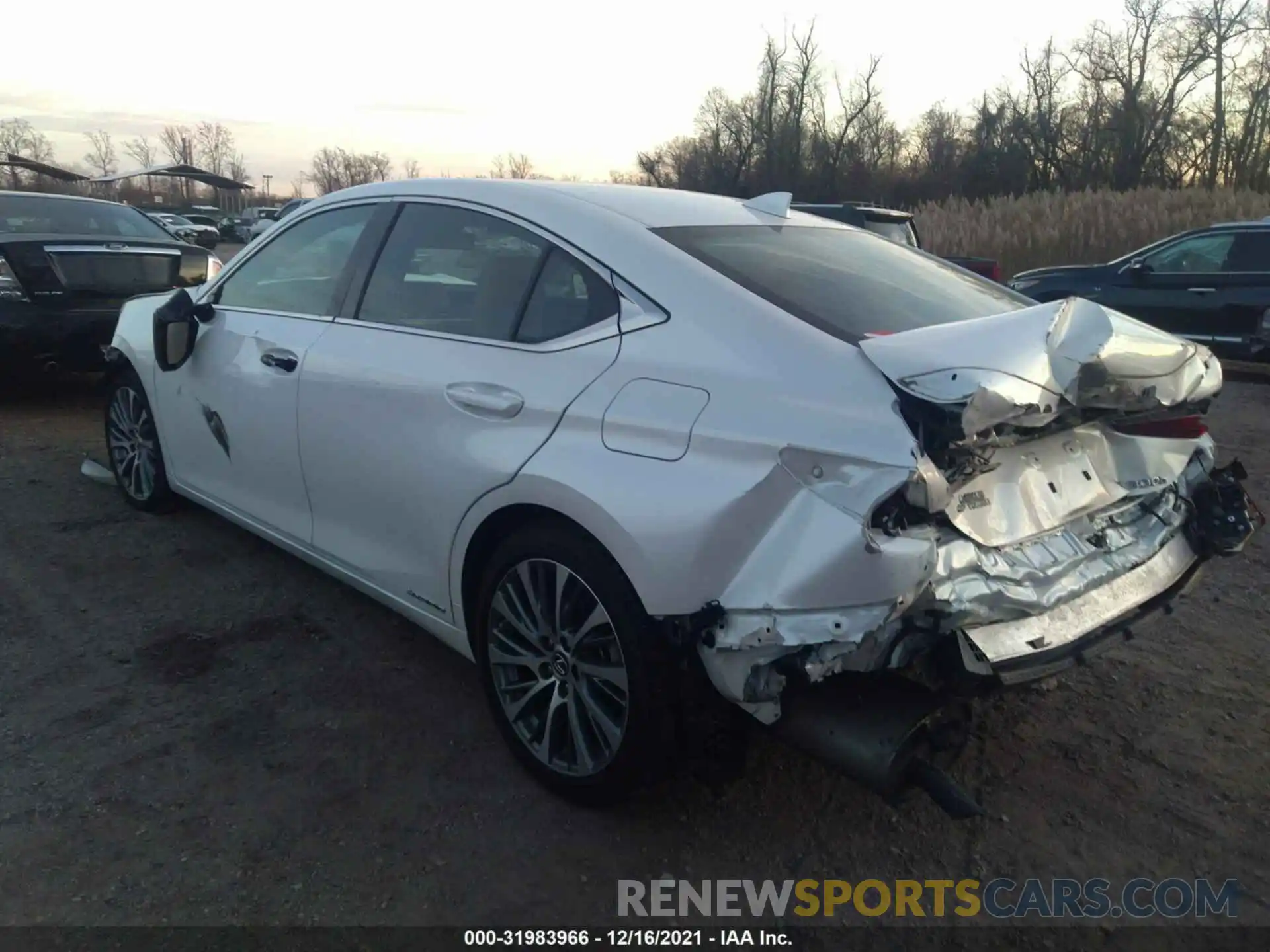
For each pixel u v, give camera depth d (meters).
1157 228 18.45
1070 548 2.53
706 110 47.62
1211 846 2.65
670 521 2.27
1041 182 41.75
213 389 3.92
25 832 2.53
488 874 2.47
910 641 2.18
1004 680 2.22
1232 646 3.76
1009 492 2.47
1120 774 2.95
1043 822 2.74
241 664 3.45
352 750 2.96
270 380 3.57
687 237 2.83
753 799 2.81
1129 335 2.56
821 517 2.12
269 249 3.90
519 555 2.69
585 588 2.52
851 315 2.52
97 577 4.09
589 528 2.44
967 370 2.09
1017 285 11.84
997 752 3.05
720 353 2.39
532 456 2.59
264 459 3.70
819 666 2.15
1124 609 2.58
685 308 2.52
